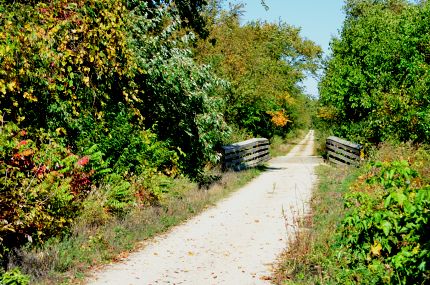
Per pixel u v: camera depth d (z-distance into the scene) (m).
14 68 8.96
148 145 12.33
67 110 10.67
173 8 16.41
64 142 10.47
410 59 19.70
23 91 9.55
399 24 21.88
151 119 14.32
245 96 25.70
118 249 7.79
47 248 7.16
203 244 8.41
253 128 31.47
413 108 16.59
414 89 16.89
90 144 10.50
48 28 9.83
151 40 13.09
